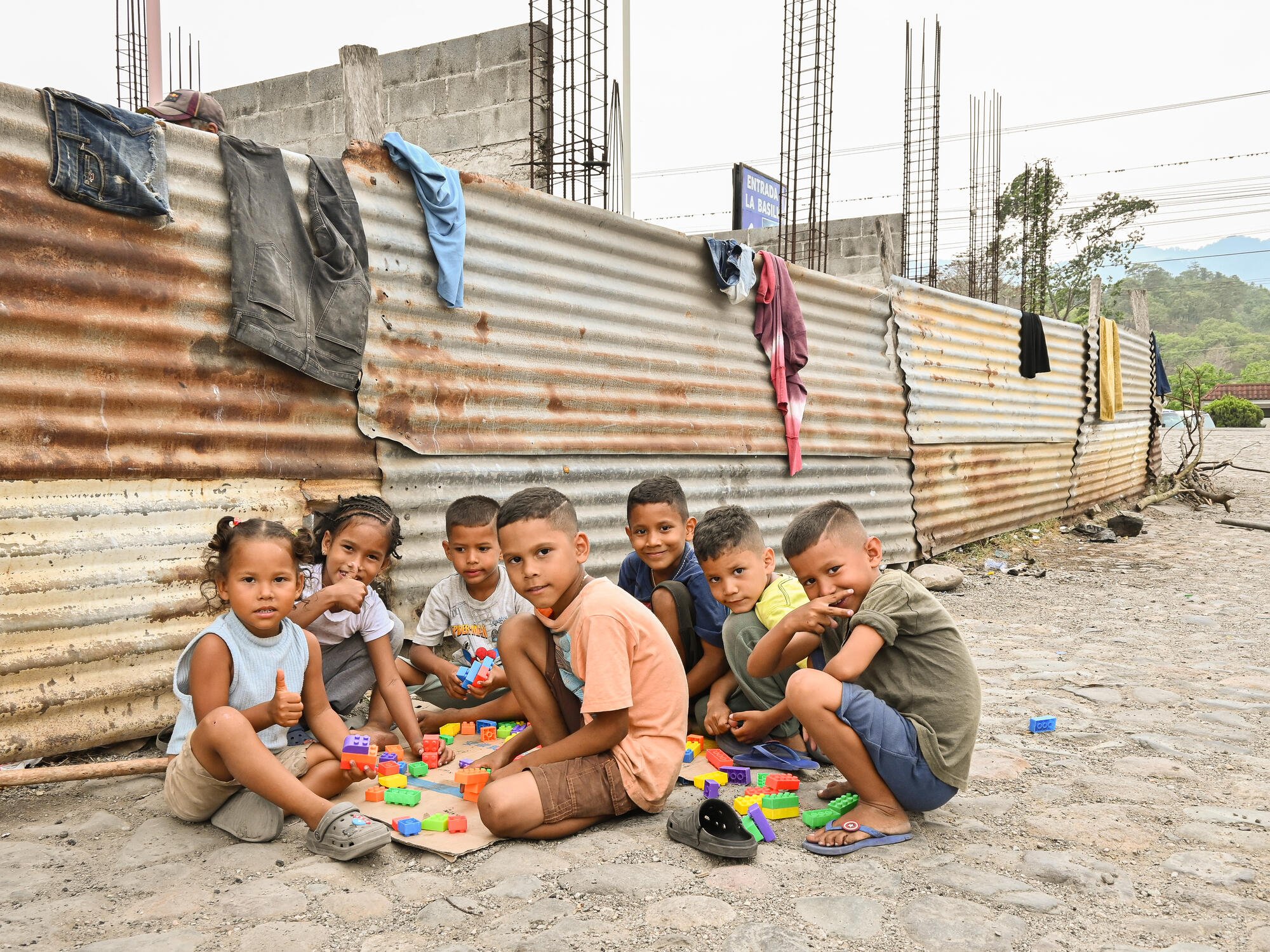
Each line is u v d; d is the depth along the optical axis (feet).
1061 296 134.51
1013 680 16.69
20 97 10.68
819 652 11.84
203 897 7.78
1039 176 102.47
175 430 12.12
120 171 11.32
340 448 14.19
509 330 16.87
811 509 10.06
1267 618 23.00
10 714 10.53
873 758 9.19
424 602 15.33
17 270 10.65
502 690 13.97
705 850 8.80
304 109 28.35
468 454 15.93
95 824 9.48
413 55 25.91
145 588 11.79
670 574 13.44
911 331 29.35
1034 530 38.70
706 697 13.05
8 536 10.60
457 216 15.53
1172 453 83.25
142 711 11.76
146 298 11.82
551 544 9.61
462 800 10.08
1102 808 10.24
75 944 6.98
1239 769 11.76
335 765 9.87
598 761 9.46
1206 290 470.80
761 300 22.75
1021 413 36.81
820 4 31.01
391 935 7.20
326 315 13.51
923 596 9.66
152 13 24.35
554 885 8.11
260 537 9.42
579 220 18.08
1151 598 25.86
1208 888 8.26
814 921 7.50
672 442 20.29
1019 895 8.02
